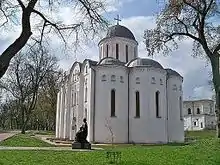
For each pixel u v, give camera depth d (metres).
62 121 60.97
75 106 54.72
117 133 46.31
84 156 20.30
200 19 27.48
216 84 25.84
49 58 59.66
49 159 19.08
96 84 47.97
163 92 49.06
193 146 22.75
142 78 48.03
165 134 47.94
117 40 54.88
